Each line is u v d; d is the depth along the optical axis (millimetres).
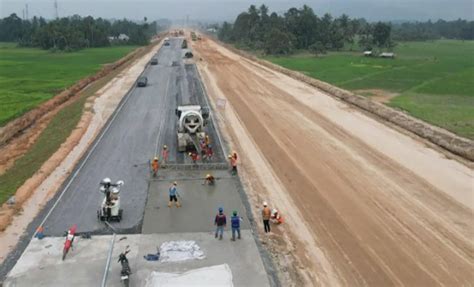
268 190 27469
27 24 175375
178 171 29594
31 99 56500
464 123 43500
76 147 34875
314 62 98500
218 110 48188
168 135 38000
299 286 18078
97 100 52781
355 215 24219
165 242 20469
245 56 107875
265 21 149000
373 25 144125
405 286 18094
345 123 44094
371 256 20234
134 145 35250
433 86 67125
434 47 156000
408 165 32156
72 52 125125
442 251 20688
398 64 96938
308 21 133000
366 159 33375
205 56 104938
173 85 63500
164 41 159625
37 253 19516
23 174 29609
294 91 61219
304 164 32188
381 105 50594
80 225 22031
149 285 17328
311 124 43438
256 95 57500
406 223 23375
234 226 20609
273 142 37344
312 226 22984
